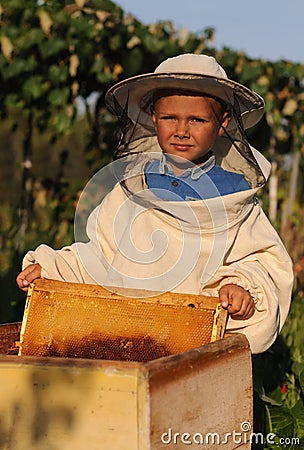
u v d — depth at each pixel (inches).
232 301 137.9
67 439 111.7
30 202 369.7
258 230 153.6
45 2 324.8
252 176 147.8
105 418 109.2
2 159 737.6
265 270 150.7
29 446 114.0
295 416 186.4
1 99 341.4
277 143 373.4
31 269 154.2
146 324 142.3
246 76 343.9
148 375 107.0
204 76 141.5
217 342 125.8
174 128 147.9
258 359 193.3
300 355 229.8
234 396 128.6
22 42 318.7
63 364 112.6
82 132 376.8
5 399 115.0
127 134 153.3
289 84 356.5
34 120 359.6
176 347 139.3
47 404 112.8
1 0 319.0
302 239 361.7
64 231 361.4
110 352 143.5
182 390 114.0
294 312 268.1
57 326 147.4
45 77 331.0
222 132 152.3
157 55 334.3
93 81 343.3
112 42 324.8
